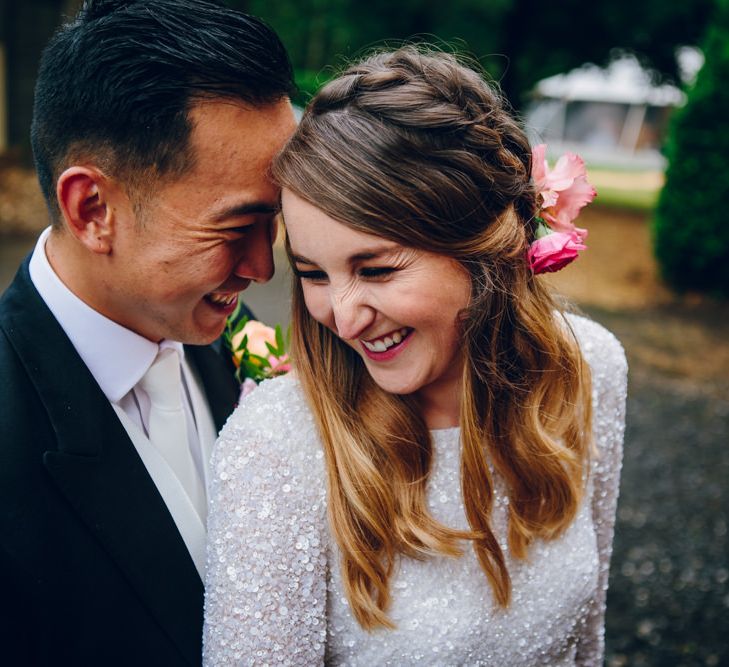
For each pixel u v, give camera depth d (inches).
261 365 58.0
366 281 40.5
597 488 55.8
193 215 42.5
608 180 745.6
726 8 301.0
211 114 40.7
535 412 48.8
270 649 42.7
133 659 44.9
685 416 199.3
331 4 398.9
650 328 269.7
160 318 46.9
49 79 42.2
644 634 119.0
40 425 43.1
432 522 46.3
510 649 48.9
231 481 43.2
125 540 44.4
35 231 307.6
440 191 39.3
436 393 49.3
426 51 47.8
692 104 300.7
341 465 44.0
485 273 42.8
